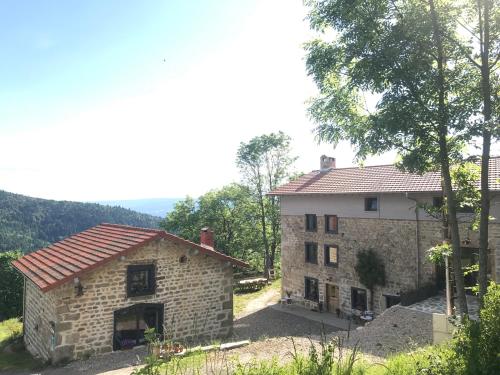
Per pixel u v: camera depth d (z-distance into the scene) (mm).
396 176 22875
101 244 17969
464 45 8859
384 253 22219
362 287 23344
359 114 10141
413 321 15555
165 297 16734
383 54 8641
